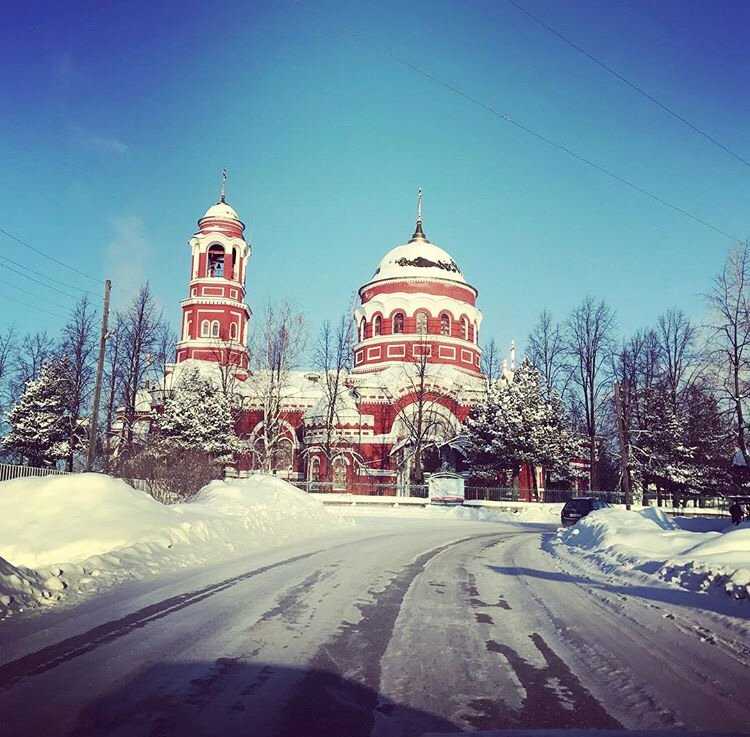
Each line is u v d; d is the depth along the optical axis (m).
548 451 50.38
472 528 31.83
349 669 6.30
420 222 67.38
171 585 10.65
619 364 57.31
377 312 61.78
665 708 5.38
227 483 27.50
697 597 10.59
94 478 15.70
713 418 39.47
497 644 7.50
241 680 5.80
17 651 6.47
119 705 5.06
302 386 62.66
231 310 60.06
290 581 11.64
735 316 36.69
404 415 53.34
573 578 13.79
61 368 53.47
